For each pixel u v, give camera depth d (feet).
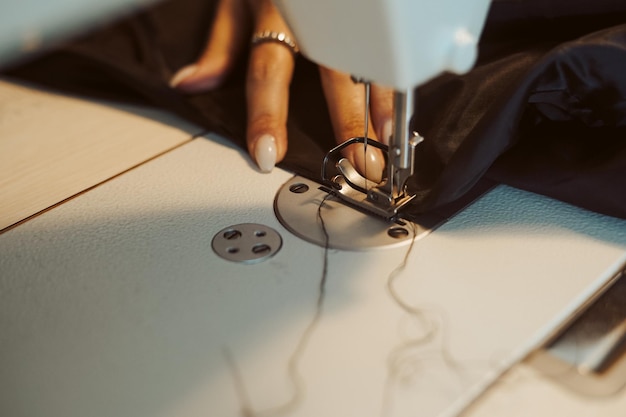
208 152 2.61
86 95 3.11
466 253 1.99
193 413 1.55
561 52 1.92
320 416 1.53
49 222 2.24
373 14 1.54
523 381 1.60
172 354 1.71
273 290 1.89
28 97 3.15
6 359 1.73
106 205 2.31
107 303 1.88
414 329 1.73
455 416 1.53
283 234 2.11
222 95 2.86
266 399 1.57
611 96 2.00
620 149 2.04
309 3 1.64
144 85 2.90
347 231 2.10
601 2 2.29
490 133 1.98
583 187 2.06
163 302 1.87
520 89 1.96
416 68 1.63
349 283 1.90
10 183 2.49
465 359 1.65
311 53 1.76
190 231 2.15
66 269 2.02
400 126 1.96
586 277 1.89
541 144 2.21
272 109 2.56
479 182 2.31
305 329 1.75
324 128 2.60
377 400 1.55
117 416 1.56
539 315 1.77
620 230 2.06
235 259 2.01
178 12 3.37
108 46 3.14
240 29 3.03
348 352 1.68
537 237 2.05
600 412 1.53
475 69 2.39
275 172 2.44
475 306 1.80
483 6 1.69
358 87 2.48
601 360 1.66
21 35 1.13
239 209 2.24
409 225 2.11
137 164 2.56
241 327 1.77
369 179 2.26
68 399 1.61
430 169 2.24
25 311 1.88
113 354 1.72
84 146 2.72
